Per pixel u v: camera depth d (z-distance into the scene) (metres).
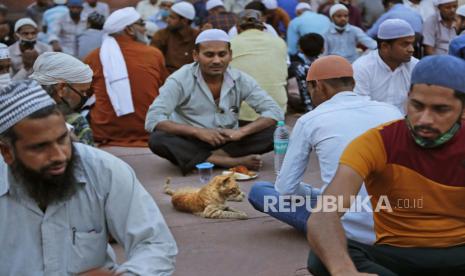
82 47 12.28
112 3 18.27
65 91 5.21
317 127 5.14
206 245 6.09
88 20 12.58
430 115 3.30
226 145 8.34
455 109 3.29
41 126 2.87
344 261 3.20
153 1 17.22
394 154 3.46
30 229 3.09
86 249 3.17
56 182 3.00
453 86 3.25
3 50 8.14
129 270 3.04
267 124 8.38
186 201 6.86
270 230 6.37
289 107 11.97
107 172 3.17
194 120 8.41
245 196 7.34
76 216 3.13
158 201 7.31
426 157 3.44
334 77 5.27
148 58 9.90
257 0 14.34
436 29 12.23
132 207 3.18
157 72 9.97
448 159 3.43
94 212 3.16
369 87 7.93
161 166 8.73
